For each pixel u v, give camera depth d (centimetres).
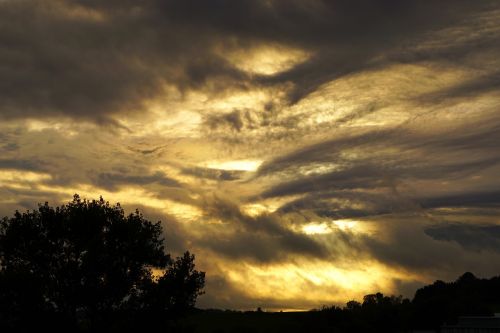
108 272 5950
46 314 5716
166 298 6025
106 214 6259
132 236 6159
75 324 5884
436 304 16075
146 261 6275
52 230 6044
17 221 6044
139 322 5944
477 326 10331
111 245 6103
